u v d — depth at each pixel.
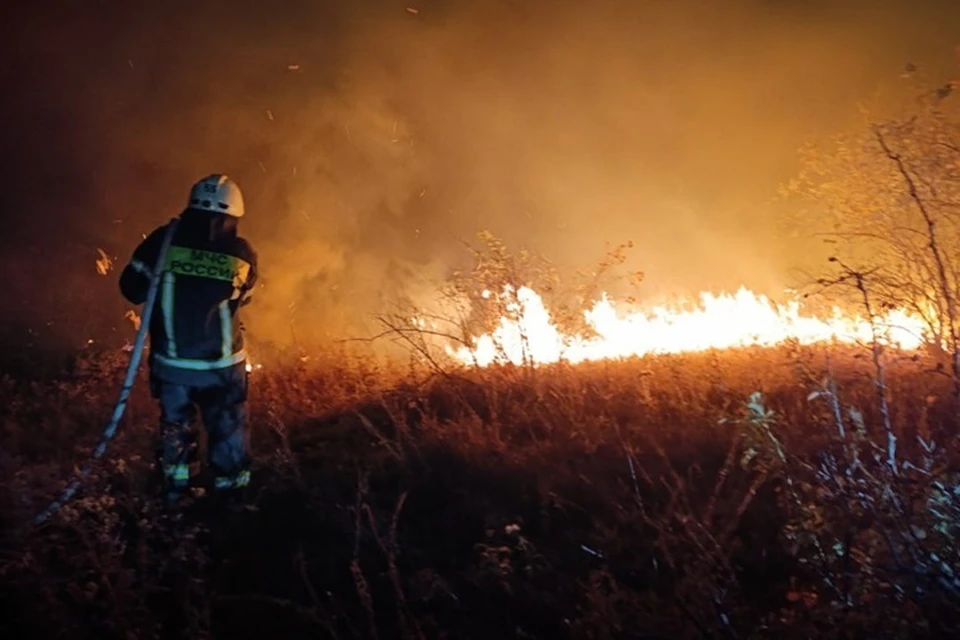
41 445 6.29
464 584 4.30
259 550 4.79
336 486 5.57
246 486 5.43
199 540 4.90
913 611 3.55
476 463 5.68
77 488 5.08
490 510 5.07
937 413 5.30
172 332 5.23
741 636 3.67
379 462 5.82
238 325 5.46
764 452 4.81
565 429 6.11
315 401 7.42
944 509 3.85
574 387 6.73
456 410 6.65
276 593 4.33
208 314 5.28
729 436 5.59
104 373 7.93
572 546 4.61
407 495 5.39
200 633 3.82
